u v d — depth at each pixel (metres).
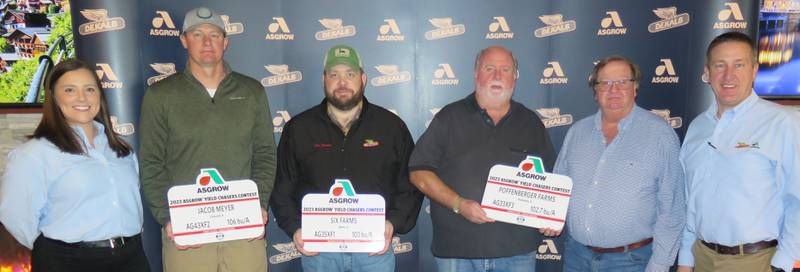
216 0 2.75
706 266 2.03
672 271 3.02
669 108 2.90
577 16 2.85
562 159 2.29
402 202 2.26
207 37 2.18
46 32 3.26
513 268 2.27
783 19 3.31
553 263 3.09
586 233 2.10
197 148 2.17
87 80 1.85
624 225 2.02
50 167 1.80
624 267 2.08
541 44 2.86
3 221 1.83
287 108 2.85
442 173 2.25
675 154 2.00
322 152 2.21
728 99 1.87
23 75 3.27
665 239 2.02
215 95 2.22
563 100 2.90
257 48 2.79
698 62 2.85
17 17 3.22
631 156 2.02
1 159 3.19
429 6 2.81
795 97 3.34
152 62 2.73
